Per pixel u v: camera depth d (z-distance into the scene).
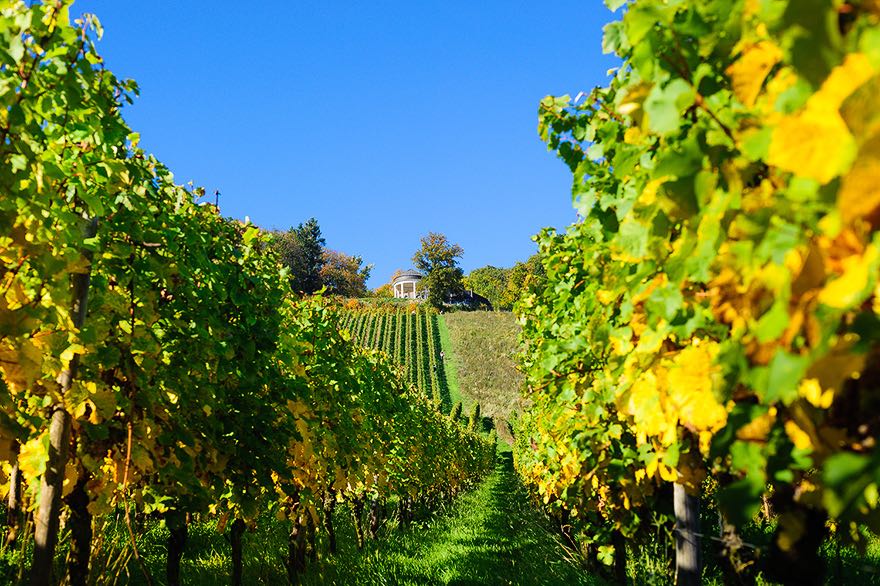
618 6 1.75
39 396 2.98
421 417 14.33
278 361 6.53
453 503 17.86
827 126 0.78
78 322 2.95
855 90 0.74
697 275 1.31
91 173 3.16
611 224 2.22
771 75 1.13
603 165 2.34
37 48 2.38
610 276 2.02
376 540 9.81
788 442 1.19
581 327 4.04
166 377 4.12
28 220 2.45
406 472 12.23
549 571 7.46
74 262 2.75
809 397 1.04
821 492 1.12
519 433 18.36
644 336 1.74
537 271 82.88
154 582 5.50
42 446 2.92
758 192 1.15
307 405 6.71
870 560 5.21
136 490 3.92
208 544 7.64
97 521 4.02
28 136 2.29
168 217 4.42
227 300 5.22
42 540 2.81
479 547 9.16
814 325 0.92
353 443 7.96
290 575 6.28
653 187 1.46
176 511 4.29
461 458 20.81
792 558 1.28
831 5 0.75
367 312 74.94
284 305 6.93
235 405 4.98
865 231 0.83
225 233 5.48
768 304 1.04
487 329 70.31
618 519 5.52
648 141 1.70
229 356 4.62
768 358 1.02
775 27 0.93
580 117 2.62
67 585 3.43
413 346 64.94
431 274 99.06
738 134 1.16
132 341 3.65
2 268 2.36
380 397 10.45
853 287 0.82
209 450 4.48
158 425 3.88
